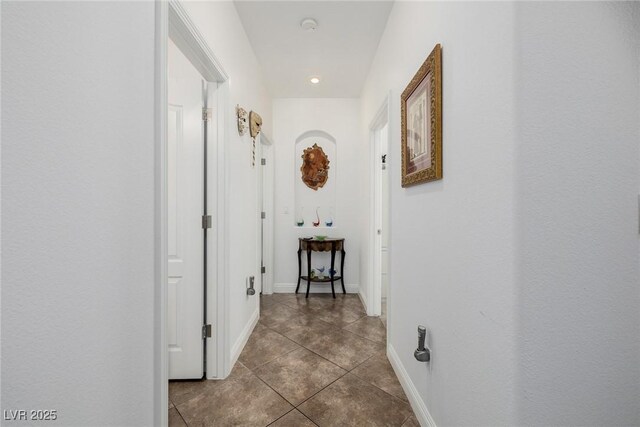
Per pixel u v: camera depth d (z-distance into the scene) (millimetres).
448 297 1177
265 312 3086
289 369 1959
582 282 780
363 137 3461
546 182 772
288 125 3824
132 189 891
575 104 771
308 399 1648
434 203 1312
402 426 1447
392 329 2031
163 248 1039
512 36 779
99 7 751
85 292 714
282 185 3848
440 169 1227
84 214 708
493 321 877
